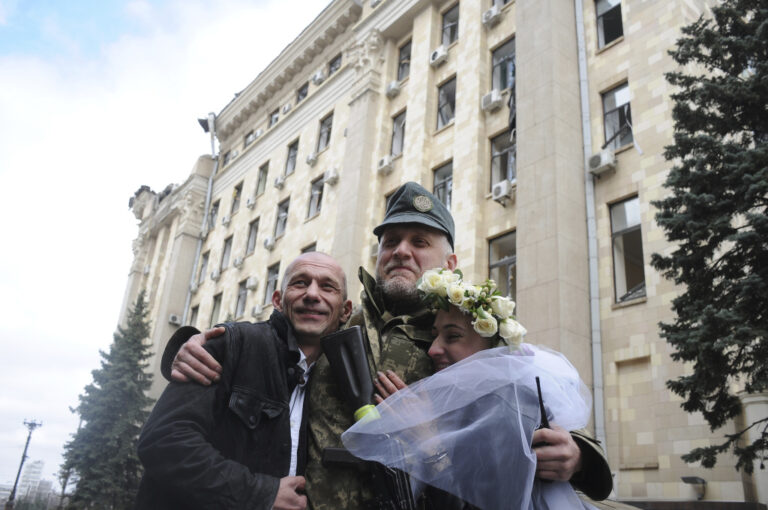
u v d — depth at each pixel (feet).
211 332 7.38
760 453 24.41
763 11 23.00
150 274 104.22
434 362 8.27
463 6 53.72
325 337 7.68
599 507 7.68
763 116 22.66
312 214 64.44
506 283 40.55
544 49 40.81
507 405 6.64
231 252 80.12
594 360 32.81
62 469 68.28
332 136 65.51
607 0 41.83
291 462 7.37
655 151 34.73
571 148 38.04
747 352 20.65
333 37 72.54
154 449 6.50
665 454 28.27
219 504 6.25
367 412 6.83
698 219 22.20
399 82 58.44
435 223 10.13
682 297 22.31
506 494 6.30
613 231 35.78
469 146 46.39
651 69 36.73
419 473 6.45
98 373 72.33
